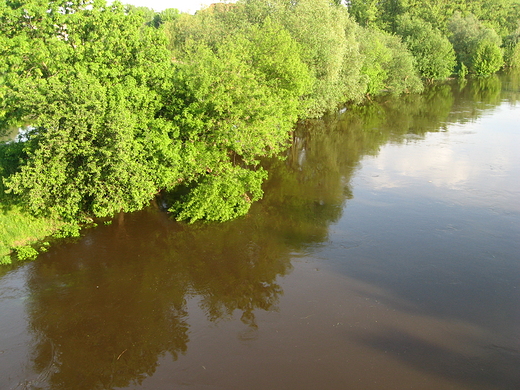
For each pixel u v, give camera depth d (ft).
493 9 341.00
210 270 59.72
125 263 61.05
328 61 117.39
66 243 65.92
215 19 163.32
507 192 82.99
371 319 48.44
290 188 91.20
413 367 41.68
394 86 204.33
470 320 48.03
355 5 318.24
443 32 303.68
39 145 58.59
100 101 60.49
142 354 44.19
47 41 67.82
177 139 72.49
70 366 42.63
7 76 65.31
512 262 59.11
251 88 75.77
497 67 269.85
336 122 156.87
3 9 67.31
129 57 69.41
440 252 62.39
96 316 49.96
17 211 66.08
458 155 107.96
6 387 39.86
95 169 59.67
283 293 53.72
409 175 95.30
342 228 71.00
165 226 72.02
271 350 44.16
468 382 39.88
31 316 49.55
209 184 75.15
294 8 131.34
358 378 40.40
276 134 89.04
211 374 41.27
